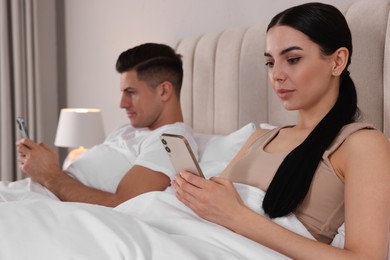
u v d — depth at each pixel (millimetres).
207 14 2615
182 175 1187
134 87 2059
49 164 1844
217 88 2295
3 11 3730
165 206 1199
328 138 1163
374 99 1621
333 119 1181
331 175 1150
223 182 1147
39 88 3902
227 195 1117
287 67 1226
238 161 1368
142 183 1737
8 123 3783
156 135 1874
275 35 1239
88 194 1767
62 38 4047
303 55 1203
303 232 1118
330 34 1194
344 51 1214
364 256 976
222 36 2307
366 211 1015
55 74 4086
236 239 1023
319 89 1218
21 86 3822
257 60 2078
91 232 983
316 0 2029
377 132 1120
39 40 3945
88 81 3764
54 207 1066
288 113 1960
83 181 1927
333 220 1163
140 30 3174
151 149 1816
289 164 1168
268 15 2254
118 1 3361
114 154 1974
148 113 2068
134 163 1874
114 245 938
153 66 2049
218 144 1925
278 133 1388
